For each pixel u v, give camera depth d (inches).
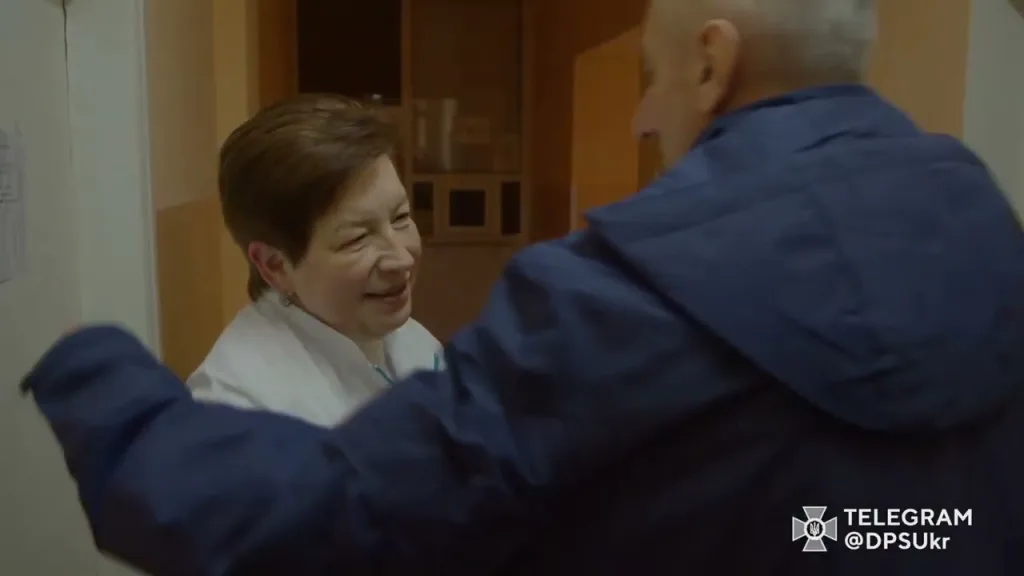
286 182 32.1
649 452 20.5
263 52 83.3
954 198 21.5
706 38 23.7
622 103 117.0
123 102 46.9
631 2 90.7
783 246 20.0
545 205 132.0
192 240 61.9
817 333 19.3
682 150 25.9
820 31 22.8
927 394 19.6
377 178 33.1
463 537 19.7
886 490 20.3
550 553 21.4
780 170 21.0
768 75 23.2
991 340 20.6
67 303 45.5
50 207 43.3
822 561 20.4
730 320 19.5
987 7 51.2
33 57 41.4
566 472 19.7
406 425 20.2
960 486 21.2
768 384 20.1
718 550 20.6
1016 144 52.4
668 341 19.7
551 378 19.7
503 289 21.8
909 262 20.1
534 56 136.9
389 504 19.5
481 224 138.7
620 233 20.6
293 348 34.4
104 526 20.4
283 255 34.3
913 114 56.2
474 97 136.6
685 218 20.6
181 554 19.3
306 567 19.5
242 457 20.0
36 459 40.5
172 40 56.0
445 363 21.7
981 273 20.9
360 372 35.6
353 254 33.3
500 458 19.5
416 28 133.0
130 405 20.8
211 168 69.4
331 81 129.8
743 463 20.1
